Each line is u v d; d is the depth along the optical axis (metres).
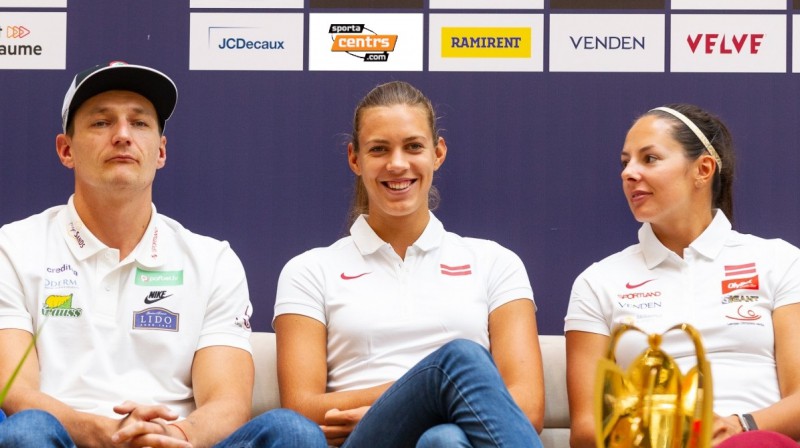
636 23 4.86
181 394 3.91
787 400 3.82
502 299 4.14
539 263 4.91
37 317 3.86
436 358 3.27
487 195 4.91
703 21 4.84
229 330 4.00
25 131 4.86
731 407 3.98
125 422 3.44
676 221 4.27
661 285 4.23
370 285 4.16
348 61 4.89
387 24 4.87
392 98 4.19
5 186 4.86
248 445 3.27
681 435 2.64
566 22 4.86
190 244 4.08
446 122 4.89
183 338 3.95
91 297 3.91
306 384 3.96
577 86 4.88
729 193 4.43
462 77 4.89
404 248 4.25
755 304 4.14
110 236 4.00
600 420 2.72
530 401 3.84
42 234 3.98
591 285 4.30
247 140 4.91
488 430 3.11
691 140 4.24
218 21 4.88
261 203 4.92
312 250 4.32
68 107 3.92
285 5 4.88
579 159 4.89
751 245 4.27
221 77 4.89
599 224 4.90
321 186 4.91
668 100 4.86
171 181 4.90
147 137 3.95
